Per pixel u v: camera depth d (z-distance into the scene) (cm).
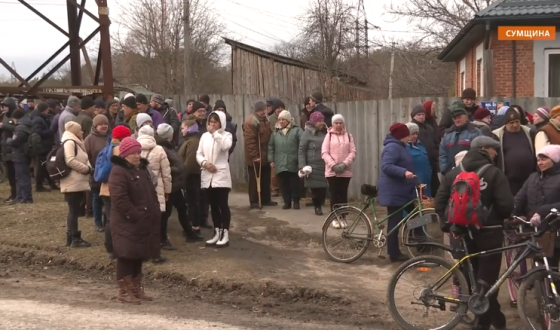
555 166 645
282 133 1147
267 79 2280
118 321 615
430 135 984
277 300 735
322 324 648
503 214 607
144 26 3681
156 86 3634
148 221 697
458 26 2500
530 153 804
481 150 621
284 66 2264
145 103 1004
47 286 777
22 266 877
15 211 1122
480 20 1381
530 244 601
